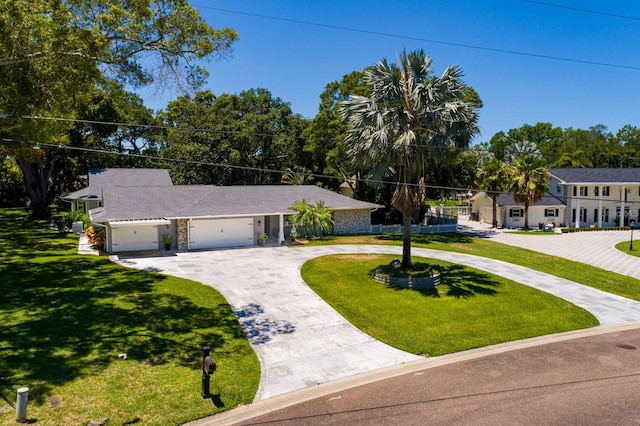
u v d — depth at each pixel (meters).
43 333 12.76
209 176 48.03
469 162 38.66
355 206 34.50
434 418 9.27
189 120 47.31
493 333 14.87
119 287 17.72
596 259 29.72
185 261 23.78
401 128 19.83
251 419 9.25
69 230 32.91
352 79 41.81
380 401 10.07
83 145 42.25
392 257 26.08
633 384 11.03
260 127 48.19
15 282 17.84
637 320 16.67
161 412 9.29
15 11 14.09
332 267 23.09
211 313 15.68
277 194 33.56
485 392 10.55
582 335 15.01
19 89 16.34
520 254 30.64
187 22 15.23
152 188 30.11
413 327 15.17
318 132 44.34
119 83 19.02
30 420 8.58
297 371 11.71
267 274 21.39
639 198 49.47
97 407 9.24
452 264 25.05
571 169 51.28
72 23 15.00
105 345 12.25
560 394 10.45
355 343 13.74
